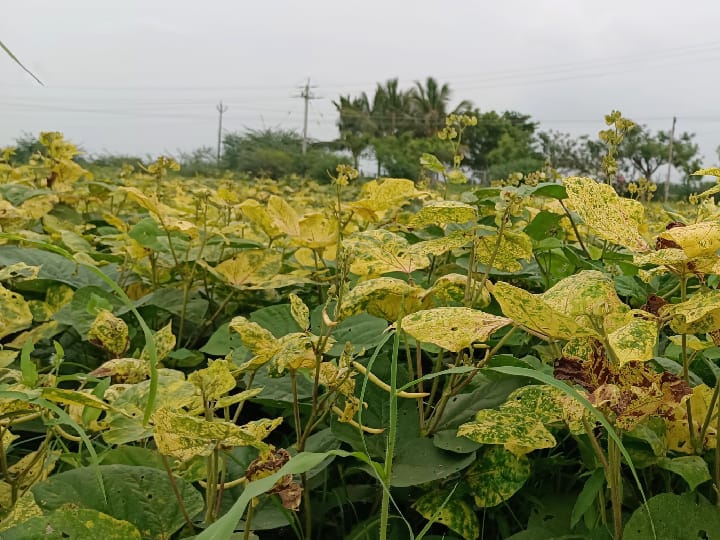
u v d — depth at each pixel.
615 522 1.08
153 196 2.28
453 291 1.62
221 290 2.52
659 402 0.96
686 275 1.13
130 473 1.12
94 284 2.34
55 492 1.05
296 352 1.18
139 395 1.08
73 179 3.72
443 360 1.93
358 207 2.07
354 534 1.38
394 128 53.03
